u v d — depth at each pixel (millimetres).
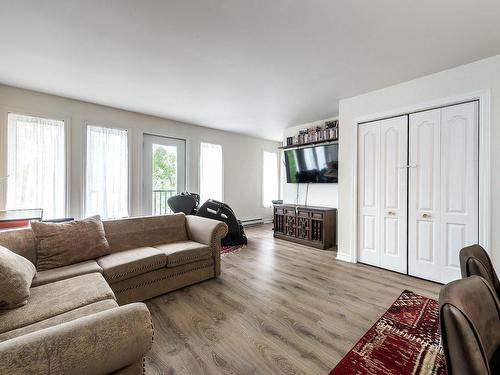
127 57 2350
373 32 1925
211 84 2967
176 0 1595
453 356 605
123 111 4047
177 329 1830
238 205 5922
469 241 2469
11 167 3105
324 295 2379
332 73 2654
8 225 2469
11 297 1334
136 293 2191
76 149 3592
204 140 5207
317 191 4703
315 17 1754
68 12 1713
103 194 3834
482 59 2346
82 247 2170
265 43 2094
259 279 2777
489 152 2314
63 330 829
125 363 922
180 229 3086
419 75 2695
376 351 1589
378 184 3158
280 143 6906
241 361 1509
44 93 3312
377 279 2781
